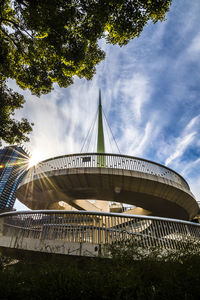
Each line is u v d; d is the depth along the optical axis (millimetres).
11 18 7359
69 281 2191
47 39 6676
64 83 8727
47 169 11547
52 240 5164
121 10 5695
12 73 8250
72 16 5902
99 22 6062
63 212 5820
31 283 2285
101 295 1986
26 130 10078
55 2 5461
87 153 11383
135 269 2490
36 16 5812
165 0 5340
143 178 10602
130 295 1978
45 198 13500
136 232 5488
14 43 7688
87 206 14781
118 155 11453
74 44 6871
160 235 5586
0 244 5691
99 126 22531
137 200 12242
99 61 8414
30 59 7980
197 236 5938
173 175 12164
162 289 2049
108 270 2578
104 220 5938
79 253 4695
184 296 1898
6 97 8977
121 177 10547
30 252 4922
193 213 14797
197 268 2369
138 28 6082
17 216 6445
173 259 2949
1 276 2465
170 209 12969
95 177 10555
